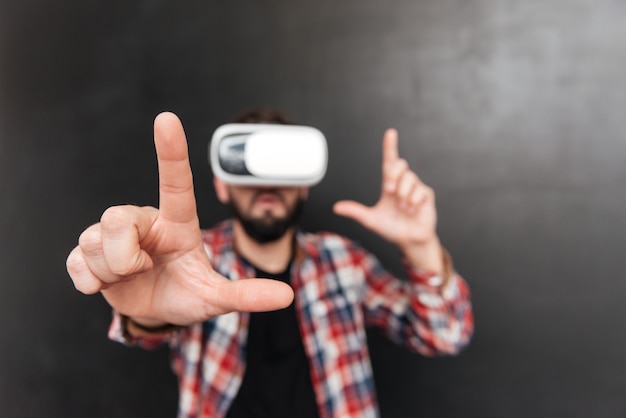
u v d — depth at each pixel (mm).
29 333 1093
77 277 312
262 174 615
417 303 803
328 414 787
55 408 1061
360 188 1089
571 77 1106
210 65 1115
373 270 957
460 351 1050
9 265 1106
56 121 1130
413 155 1105
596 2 1110
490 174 1104
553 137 1103
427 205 708
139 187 1106
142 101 1116
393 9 1118
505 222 1098
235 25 1121
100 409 1060
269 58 1114
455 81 1112
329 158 1096
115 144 1117
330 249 916
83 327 1084
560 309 1075
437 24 1116
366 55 1113
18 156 1130
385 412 1018
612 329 1061
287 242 854
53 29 1145
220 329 780
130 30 1132
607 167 1094
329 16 1116
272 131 614
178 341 827
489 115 1107
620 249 1079
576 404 1048
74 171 1119
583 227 1089
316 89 1107
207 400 758
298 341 812
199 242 363
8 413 1073
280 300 333
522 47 1112
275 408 777
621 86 1098
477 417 1035
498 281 1084
